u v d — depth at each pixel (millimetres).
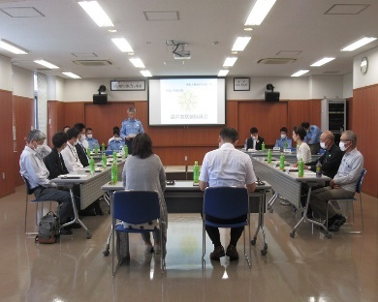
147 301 2904
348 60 8641
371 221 5250
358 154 4594
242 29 5891
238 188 3375
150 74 10852
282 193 5316
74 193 4680
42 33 5996
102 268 3592
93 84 11492
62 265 3676
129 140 7875
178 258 3854
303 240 4414
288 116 11586
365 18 5352
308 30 5977
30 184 4762
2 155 7375
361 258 3811
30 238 4574
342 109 10828
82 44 6809
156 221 3377
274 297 2959
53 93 10852
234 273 3447
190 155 11562
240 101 11523
